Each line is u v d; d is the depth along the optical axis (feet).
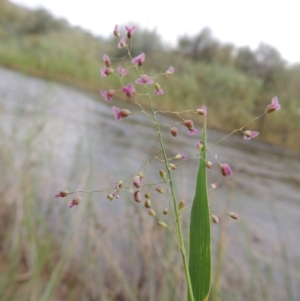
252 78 53.31
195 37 62.75
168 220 9.89
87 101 47.91
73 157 18.65
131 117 41.50
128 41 2.46
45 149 14.83
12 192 12.11
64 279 9.85
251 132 2.55
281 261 12.45
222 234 8.64
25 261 10.33
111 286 9.75
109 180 16.14
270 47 57.98
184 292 8.73
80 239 10.91
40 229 10.38
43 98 18.04
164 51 50.83
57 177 14.32
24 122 17.01
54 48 65.00
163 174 2.52
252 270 9.53
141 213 10.73
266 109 2.51
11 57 65.05
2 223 11.31
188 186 17.11
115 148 25.81
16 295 8.60
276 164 33.58
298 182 28.27
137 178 2.52
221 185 16.94
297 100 47.98
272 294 9.93
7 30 90.94
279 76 54.65
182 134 36.27
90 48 67.97
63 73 60.90
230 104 46.44
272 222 17.72
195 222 2.64
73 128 27.84
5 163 12.59
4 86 41.42
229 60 60.34
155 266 9.88
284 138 44.11
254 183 25.21
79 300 9.19
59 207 12.20
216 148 34.22
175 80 46.78
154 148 28.66
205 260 2.60
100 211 13.29
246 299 9.08
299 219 18.98
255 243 13.07
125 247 11.35
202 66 54.95
